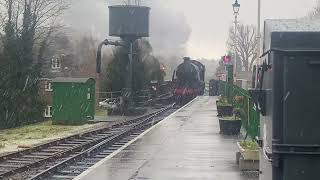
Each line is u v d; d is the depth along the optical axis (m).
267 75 6.93
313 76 6.20
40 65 52.31
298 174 6.21
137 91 49.59
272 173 6.40
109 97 51.84
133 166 15.39
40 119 51.69
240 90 28.52
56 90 36.75
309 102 6.20
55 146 23.17
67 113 36.56
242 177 13.29
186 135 24.11
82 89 36.75
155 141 21.92
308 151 6.18
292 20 7.27
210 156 17.25
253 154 14.23
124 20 41.03
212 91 77.12
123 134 26.81
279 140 6.29
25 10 52.94
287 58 6.24
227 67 41.00
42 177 14.60
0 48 50.44
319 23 6.88
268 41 6.80
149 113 46.00
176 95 60.69
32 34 52.12
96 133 29.06
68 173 15.59
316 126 6.18
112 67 51.19
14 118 48.44
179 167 15.05
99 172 14.42
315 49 6.22
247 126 22.25
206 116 36.12
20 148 23.25
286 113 6.23
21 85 49.75
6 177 15.09
